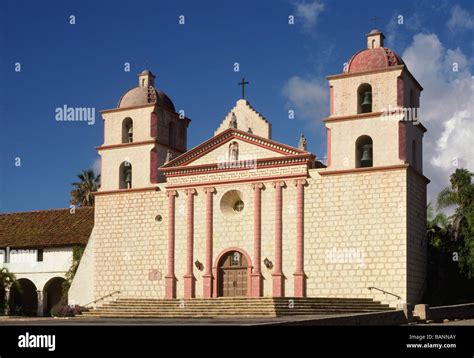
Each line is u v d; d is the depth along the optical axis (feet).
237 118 179.83
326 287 154.51
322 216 157.07
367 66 159.12
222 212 168.14
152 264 173.37
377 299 149.38
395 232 149.89
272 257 160.86
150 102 182.29
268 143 164.66
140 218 176.76
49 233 199.52
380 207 151.94
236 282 164.76
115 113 185.16
